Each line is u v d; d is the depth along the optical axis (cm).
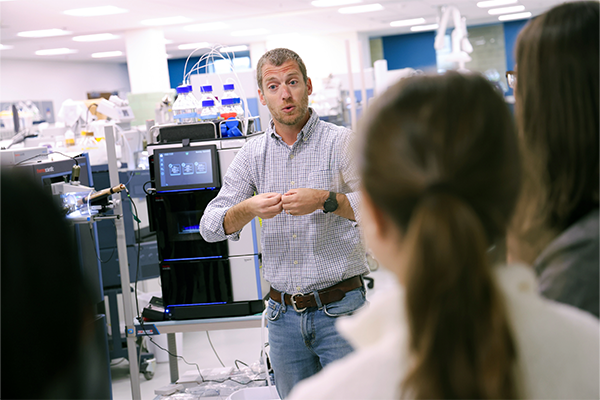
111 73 1515
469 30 1490
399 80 56
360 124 56
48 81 1300
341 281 177
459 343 48
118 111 491
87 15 790
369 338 59
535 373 53
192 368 360
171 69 1583
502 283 55
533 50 83
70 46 1094
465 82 53
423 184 50
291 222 176
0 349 46
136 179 361
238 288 237
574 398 53
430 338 49
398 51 1541
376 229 56
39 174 221
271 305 185
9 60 1198
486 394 48
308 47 1359
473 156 50
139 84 940
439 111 51
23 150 238
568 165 82
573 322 55
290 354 183
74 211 212
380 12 1084
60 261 48
